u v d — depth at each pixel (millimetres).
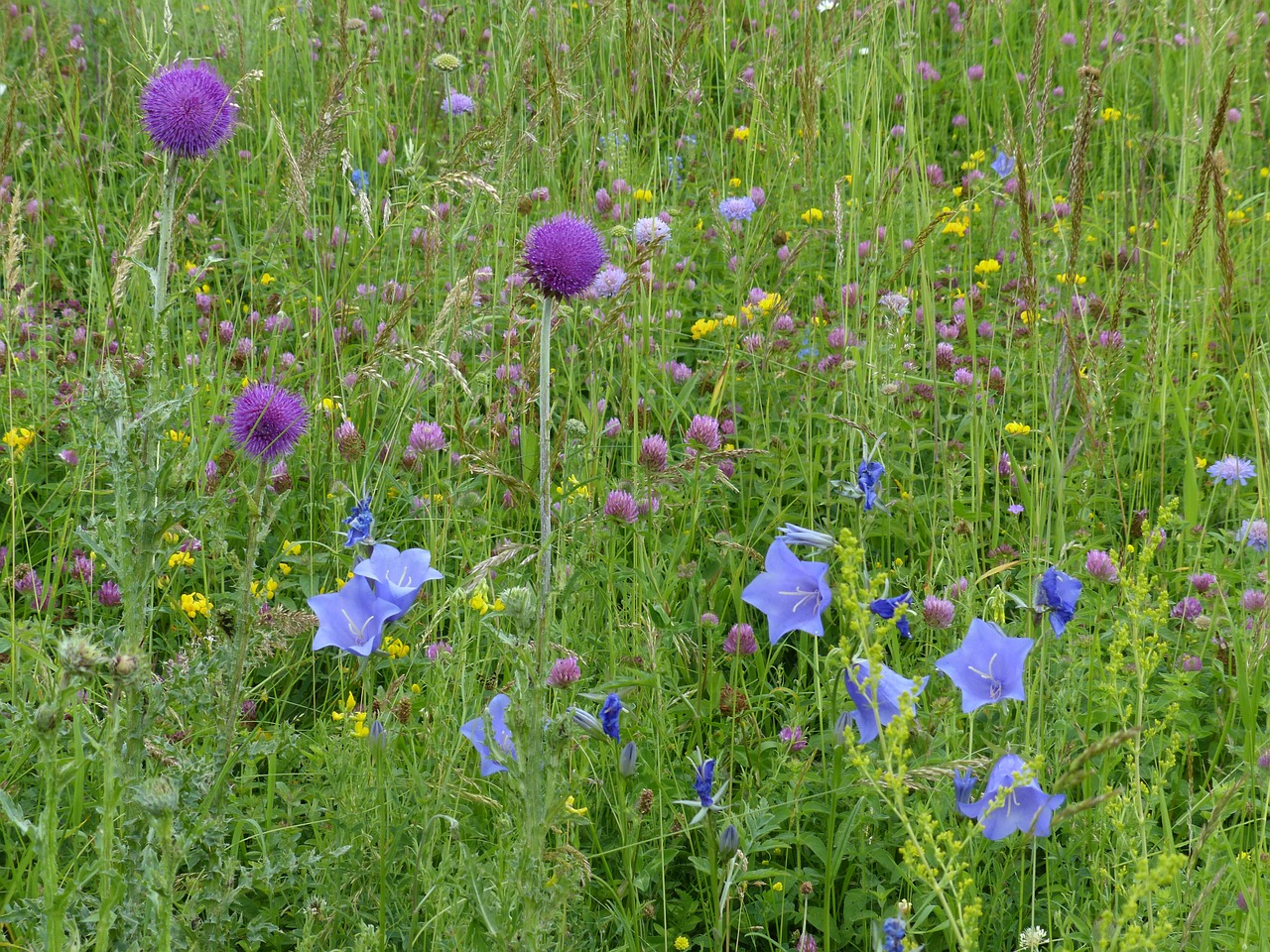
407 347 1624
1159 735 1460
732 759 1425
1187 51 2375
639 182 2203
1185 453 1802
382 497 1660
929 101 2828
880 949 1202
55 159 2287
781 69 2424
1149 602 1589
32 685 1414
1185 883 1336
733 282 2092
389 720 1354
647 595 1520
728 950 1345
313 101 2357
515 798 1305
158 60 1896
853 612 1209
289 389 1762
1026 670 1458
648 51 2311
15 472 1646
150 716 1280
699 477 1613
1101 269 2152
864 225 2059
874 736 1287
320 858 1291
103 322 1804
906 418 1791
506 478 1366
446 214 1946
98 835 1243
